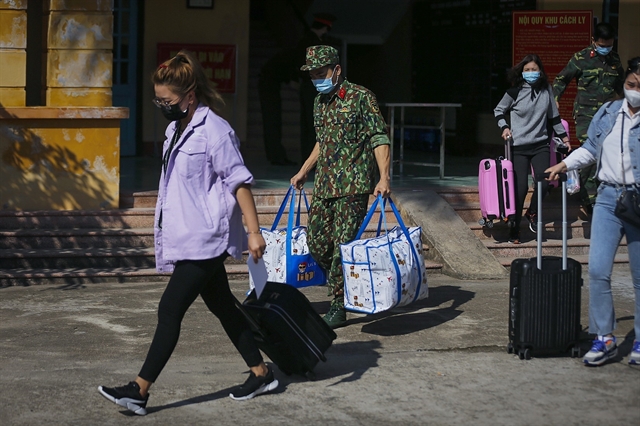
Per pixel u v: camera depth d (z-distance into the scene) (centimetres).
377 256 582
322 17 1201
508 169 830
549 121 841
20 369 531
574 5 1226
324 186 618
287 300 503
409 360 551
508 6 1295
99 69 847
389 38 1638
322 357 506
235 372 529
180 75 446
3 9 813
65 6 834
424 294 612
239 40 1330
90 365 541
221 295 472
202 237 445
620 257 862
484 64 1362
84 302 705
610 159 522
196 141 449
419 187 956
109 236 829
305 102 1195
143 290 750
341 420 448
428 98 1522
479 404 471
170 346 452
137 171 1103
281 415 456
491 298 721
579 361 546
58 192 848
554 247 866
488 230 886
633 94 506
